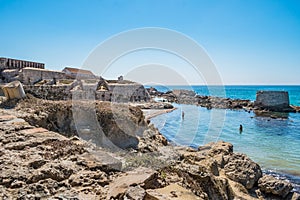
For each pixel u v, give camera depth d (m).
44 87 22.83
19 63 43.91
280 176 17.72
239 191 13.13
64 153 8.29
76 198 5.22
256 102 61.38
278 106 58.16
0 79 36.56
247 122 43.69
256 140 29.75
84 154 8.61
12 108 15.57
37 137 9.26
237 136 31.97
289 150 25.25
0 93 20.95
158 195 6.50
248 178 14.21
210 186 9.76
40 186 5.53
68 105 16.11
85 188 6.07
